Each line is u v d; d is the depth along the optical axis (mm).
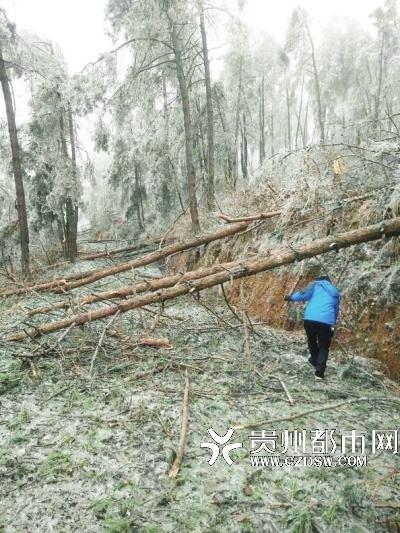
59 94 15227
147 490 3176
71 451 3639
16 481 3252
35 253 15914
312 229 7348
